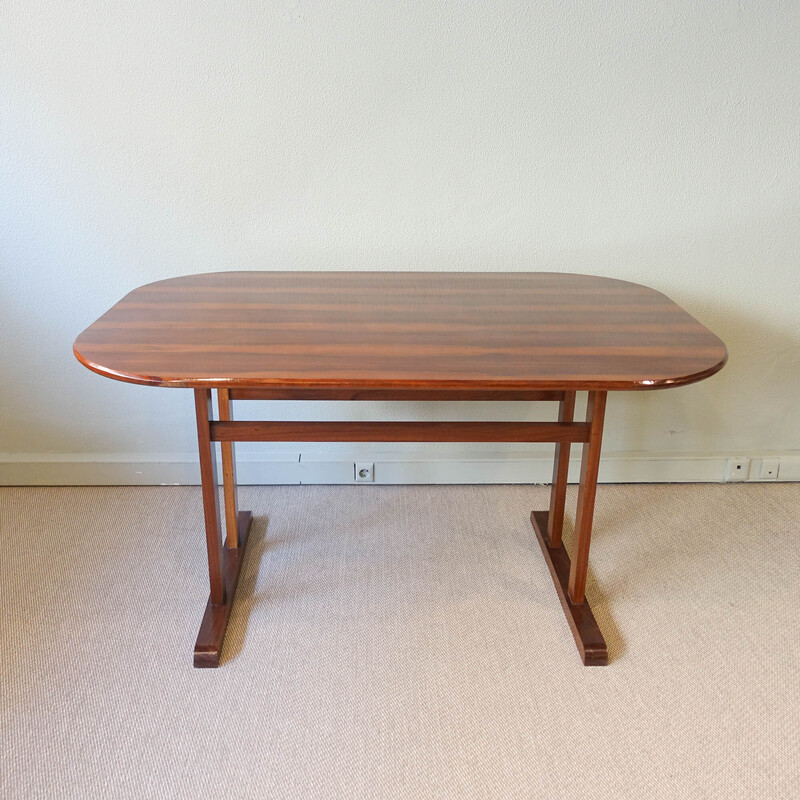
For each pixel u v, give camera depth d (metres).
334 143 2.06
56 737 1.56
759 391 2.40
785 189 2.12
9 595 1.96
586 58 1.98
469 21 1.94
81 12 1.90
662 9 1.93
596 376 1.41
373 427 1.73
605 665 1.76
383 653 1.79
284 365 1.44
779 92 2.01
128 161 2.07
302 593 1.99
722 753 1.53
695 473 2.50
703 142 2.07
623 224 2.17
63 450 2.44
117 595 1.97
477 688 1.69
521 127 2.05
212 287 1.95
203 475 1.75
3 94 1.97
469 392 1.92
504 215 2.15
